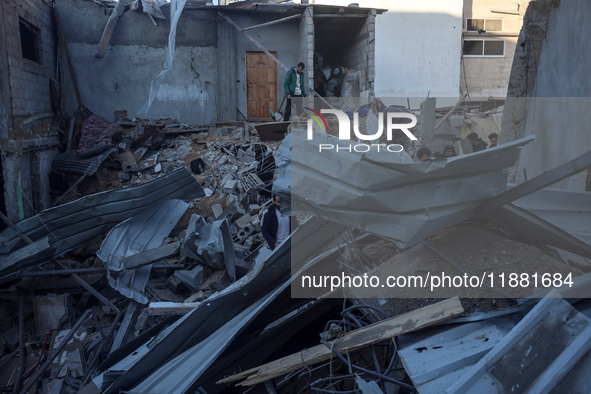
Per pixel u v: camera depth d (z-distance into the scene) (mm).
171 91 14500
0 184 9555
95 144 12039
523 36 6906
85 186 11492
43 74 12383
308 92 12742
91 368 6434
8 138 9602
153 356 4391
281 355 4828
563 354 2619
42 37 12484
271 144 11805
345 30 15633
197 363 4102
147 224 9312
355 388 3564
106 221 8477
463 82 20188
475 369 2639
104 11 14000
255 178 11055
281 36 14734
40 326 7258
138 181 11703
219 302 4434
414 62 18422
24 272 7742
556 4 6270
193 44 14500
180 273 7965
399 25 18172
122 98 14312
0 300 7801
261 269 4449
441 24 18344
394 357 3186
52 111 13039
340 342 3447
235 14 14406
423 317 3256
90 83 14109
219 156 12141
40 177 10711
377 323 3410
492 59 20219
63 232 8062
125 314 7461
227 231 7797
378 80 18344
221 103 14594
